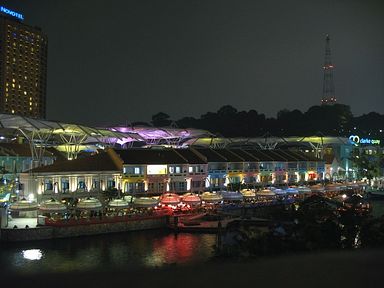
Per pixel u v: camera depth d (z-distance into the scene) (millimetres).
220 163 112562
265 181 125375
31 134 108875
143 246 64812
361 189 137500
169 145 157250
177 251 61656
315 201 45250
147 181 95125
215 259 32750
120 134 132750
